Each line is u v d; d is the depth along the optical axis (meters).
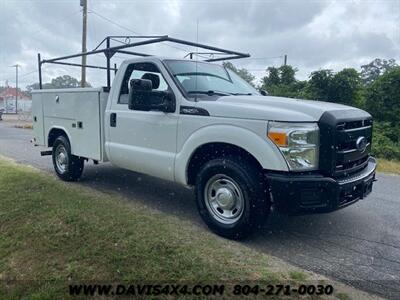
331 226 4.71
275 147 3.72
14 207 5.11
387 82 15.82
